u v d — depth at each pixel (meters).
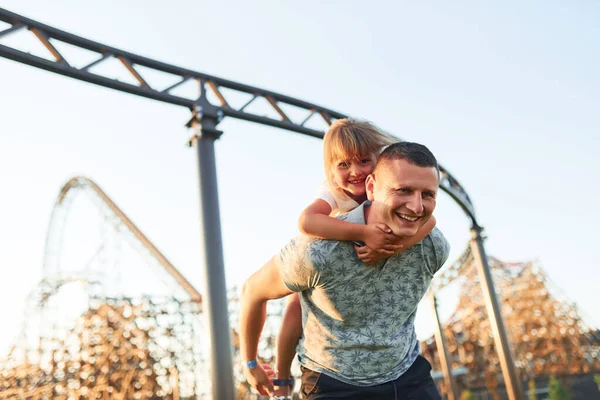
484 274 13.65
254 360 2.37
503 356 13.09
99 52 7.21
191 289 22.27
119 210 22.56
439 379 32.81
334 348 1.91
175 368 20.72
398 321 1.90
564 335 30.69
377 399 1.92
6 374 20.45
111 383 20.02
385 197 1.68
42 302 21.30
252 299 2.11
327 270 1.76
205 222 6.89
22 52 6.41
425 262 1.88
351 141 2.37
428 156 1.68
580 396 29.48
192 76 7.84
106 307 20.86
